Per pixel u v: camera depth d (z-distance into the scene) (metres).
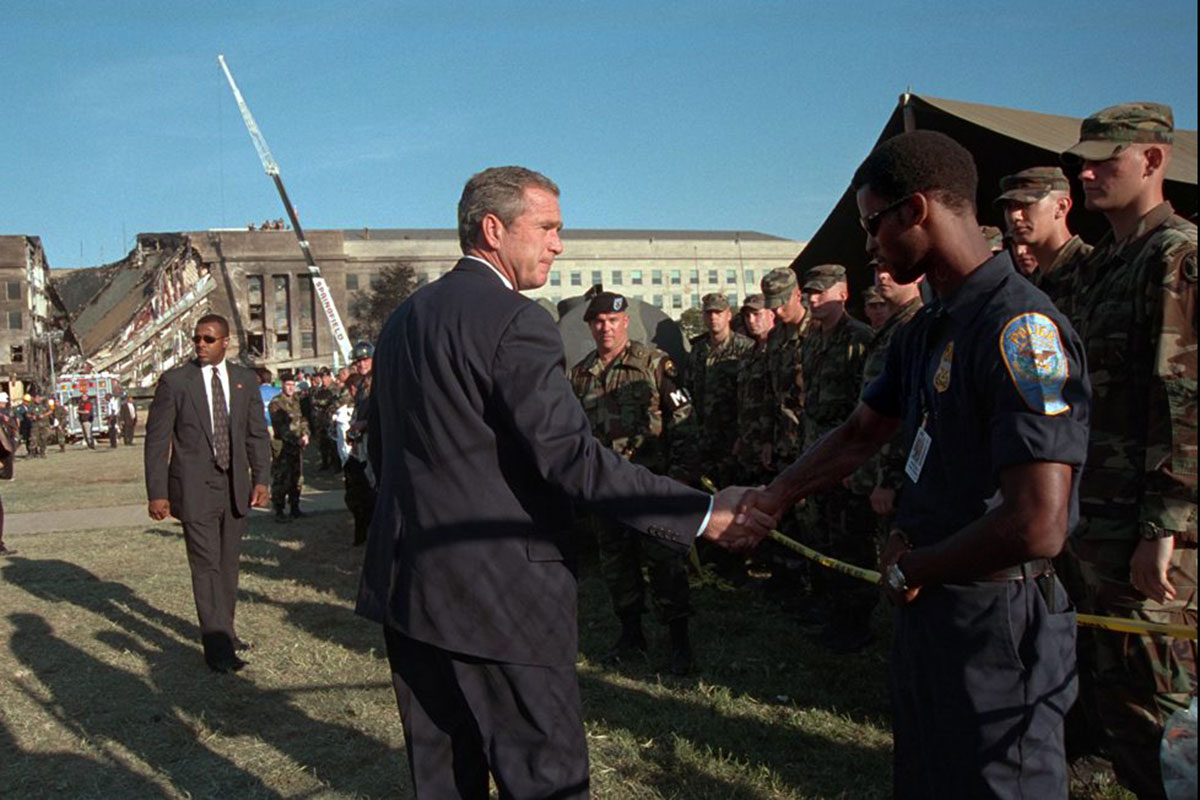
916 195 1.88
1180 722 1.83
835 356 5.39
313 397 18.88
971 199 1.91
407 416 2.40
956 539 1.79
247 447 5.41
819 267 5.50
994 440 1.74
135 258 57.28
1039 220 3.34
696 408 8.01
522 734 2.34
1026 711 1.83
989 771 1.84
